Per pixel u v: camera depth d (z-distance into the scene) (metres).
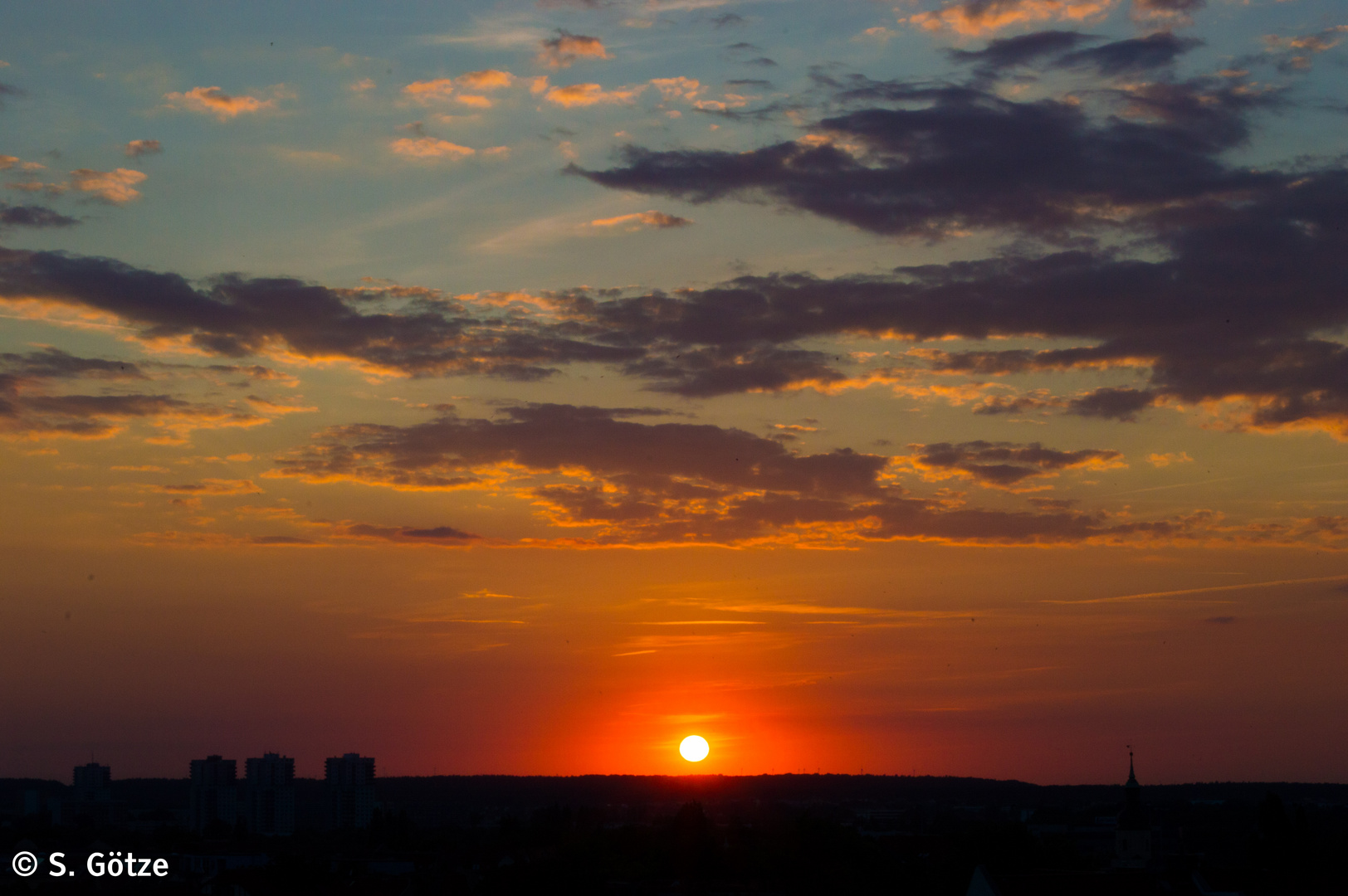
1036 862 154.88
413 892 165.25
